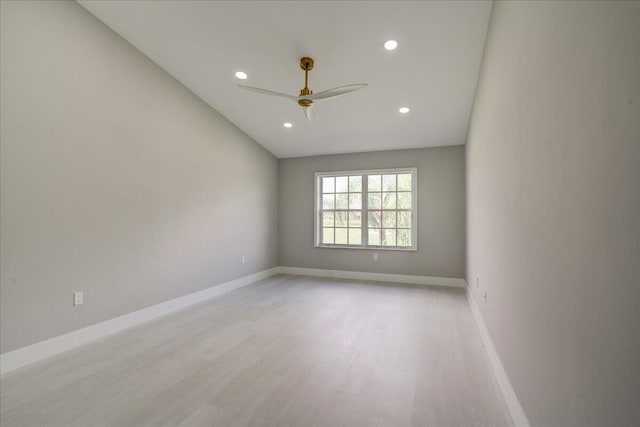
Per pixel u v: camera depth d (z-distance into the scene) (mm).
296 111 4488
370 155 5742
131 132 3287
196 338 2949
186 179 4008
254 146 5512
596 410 884
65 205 2691
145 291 3428
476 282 3463
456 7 2516
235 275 4988
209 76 3777
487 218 2713
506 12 1945
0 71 2291
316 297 4449
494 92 2361
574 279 1021
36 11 2500
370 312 3750
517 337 1714
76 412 1834
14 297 2359
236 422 1742
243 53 3326
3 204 2307
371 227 5793
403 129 4766
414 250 5398
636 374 693
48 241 2572
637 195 683
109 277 3053
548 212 1249
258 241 5637
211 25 2979
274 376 2244
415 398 1972
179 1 2729
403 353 2623
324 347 2746
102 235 2992
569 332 1062
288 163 6324
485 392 2041
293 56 3285
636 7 677
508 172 1918
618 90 751
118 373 2289
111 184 3082
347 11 2658
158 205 3604
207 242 4367
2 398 1975
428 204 5344
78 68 2799
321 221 6184
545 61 1268
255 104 4359
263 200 5801
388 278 5555
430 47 2988
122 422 1746
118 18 2963
